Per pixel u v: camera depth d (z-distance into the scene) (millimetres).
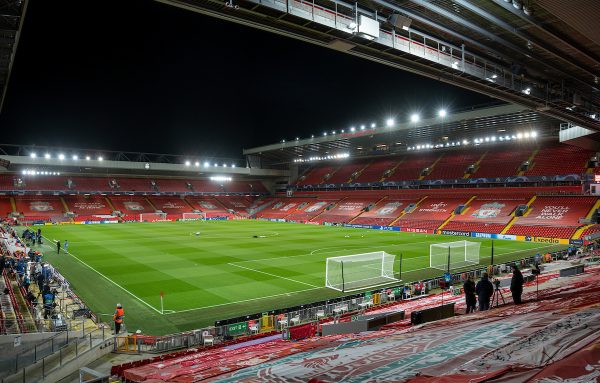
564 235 47375
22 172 72312
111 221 73562
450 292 22922
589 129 34750
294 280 27422
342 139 68500
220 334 16859
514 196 61562
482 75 20891
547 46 19062
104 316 19906
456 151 76312
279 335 15617
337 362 4738
